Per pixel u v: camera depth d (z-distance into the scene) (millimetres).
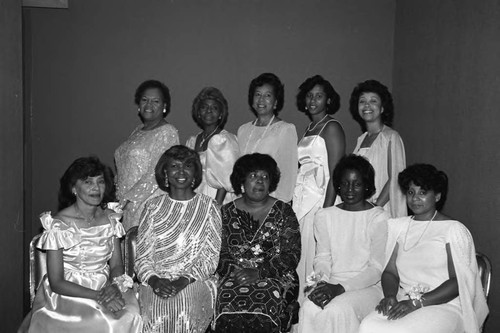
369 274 3689
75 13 5637
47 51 5641
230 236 3820
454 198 4547
